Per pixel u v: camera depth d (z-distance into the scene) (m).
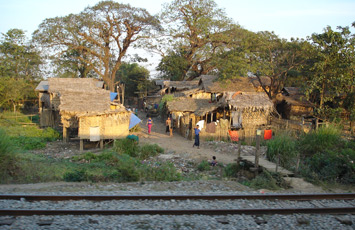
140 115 43.53
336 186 11.11
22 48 39.44
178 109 28.17
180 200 7.95
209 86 31.98
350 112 23.47
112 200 7.73
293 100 32.25
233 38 37.34
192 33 39.16
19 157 12.83
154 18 40.47
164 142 22.89
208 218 6.77
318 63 23.27
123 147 18.66
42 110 28.36
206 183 10.50
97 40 40.38
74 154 18.59
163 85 44.12
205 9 38.00
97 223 6.28
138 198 7.88
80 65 43.31
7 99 30.97
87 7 38.88
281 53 31.39
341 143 15.01
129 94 60.94
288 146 14.85
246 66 29.12
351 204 8.23
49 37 37.00
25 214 6.53
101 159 16.08
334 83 23.50
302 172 12.35
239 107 23.92
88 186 9.75
